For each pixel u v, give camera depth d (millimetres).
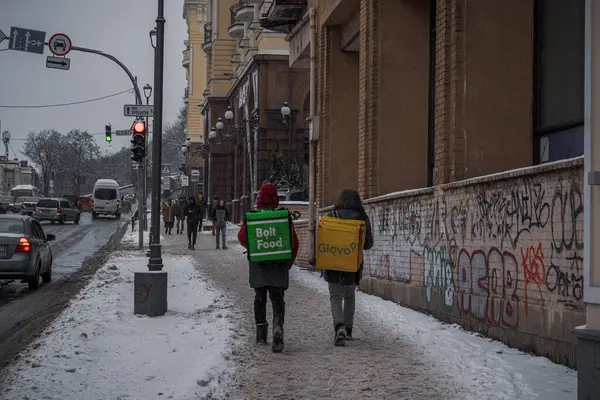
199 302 14219
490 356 8477
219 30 61469
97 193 69062
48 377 7293
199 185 77875
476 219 10133
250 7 48000
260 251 9016
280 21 24391
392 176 15578
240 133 50312
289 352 9000
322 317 12008
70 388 6953
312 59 21000
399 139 15594
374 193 15539
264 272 9102
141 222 30719
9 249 17125
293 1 22172
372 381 7469
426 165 15586
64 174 138000
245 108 49562
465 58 11555
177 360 8430
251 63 45594
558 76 11023
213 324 11148
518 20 11609
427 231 12094
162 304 12273
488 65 11578
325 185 20422
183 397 6648
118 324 11070
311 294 15336
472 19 11578
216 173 59969
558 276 8023
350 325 9820
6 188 148500
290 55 25453
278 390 7133
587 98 5891
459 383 7281
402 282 13398
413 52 15633
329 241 9461
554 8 11133
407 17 15617
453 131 11523
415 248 12680
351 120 20469
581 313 7586
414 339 9789
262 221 9062
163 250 30688
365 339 9914
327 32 20375
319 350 9133
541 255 8375
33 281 17703
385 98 15578
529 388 6984
